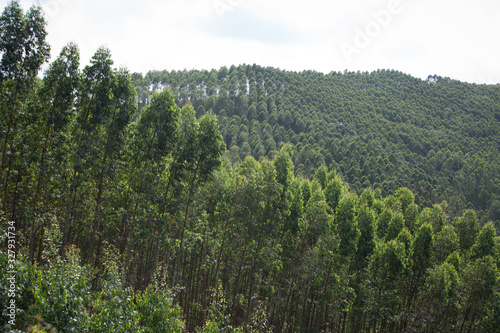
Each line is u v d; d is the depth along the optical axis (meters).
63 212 29.36
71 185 26.11
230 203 30.84
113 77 26.16
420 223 52.94
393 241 34.91
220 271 33.81
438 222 50.25
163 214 28.75
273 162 33.72
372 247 36.62
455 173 159.62
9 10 21.95
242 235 30.41
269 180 30.09
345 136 176.50
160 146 27.80
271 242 31.92
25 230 28.30
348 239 34.66
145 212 28.31
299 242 33.91
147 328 15.41
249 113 192.50
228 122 176.50
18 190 25.89
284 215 32.66
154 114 27.58
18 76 23.17
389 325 41.38
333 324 39.91
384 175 131.88
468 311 35.59
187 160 28.38
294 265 33.28
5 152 23.45
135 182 29.08
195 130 28.64
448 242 41.34
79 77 25.16
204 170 29.17
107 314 13.84
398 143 186.38
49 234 22.06
